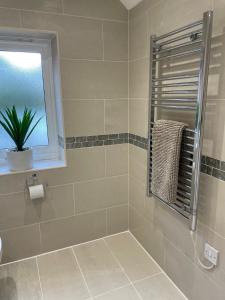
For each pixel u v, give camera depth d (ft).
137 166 6.26
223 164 3.63
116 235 7.13
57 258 6.19
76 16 5.33
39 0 4.99
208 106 3.78
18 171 5.61
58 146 6.62
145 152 5.78
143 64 5.41
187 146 4.11
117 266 5.90
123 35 5.84
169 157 4.24
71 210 6.39
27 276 5.60
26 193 5.78
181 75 4.22
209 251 4.11
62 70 5.46
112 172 6.60
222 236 3.82
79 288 5.27
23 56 5.83
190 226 4.17
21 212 5.85
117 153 6.52
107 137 6.28
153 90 4.95
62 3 5.17
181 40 4.20
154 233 5.87
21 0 4.88
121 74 6.04
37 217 6.05
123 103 6.24
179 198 4.53
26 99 6.08
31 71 5.98
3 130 6.07
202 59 3.47
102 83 5.90
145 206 6.12
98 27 5.56
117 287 5.28
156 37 4.63
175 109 4.53
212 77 3.66
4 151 6.10
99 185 6.55
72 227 6.53
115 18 5.67
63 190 6.16
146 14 5.10
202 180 4.07
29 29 5.05
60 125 6.08
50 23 5.17
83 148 6.09
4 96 5.88
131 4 5.49
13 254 6.03
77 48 5.49
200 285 4.49
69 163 6.05
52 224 6.26
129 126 6.40
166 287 5.26
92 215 6.69
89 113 5.94
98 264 5.97
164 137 4.34
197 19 3.81
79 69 5.60
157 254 5.87
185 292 4.98
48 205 6.09
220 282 4.00
